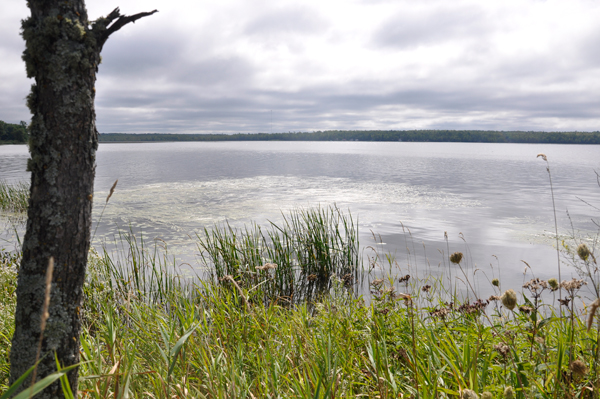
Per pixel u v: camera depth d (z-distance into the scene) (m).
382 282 4.55
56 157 1.80
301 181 27.38
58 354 1.86
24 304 1.83
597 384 2.12
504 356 2.52
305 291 7.72
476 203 17.86
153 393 2.61
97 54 1.94
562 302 2.81
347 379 2.91
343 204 17.27
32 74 1.82
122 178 28.92
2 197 16.67
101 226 12.46
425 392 2.30
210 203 17.33
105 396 2.13
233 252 7.54
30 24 1.78
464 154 80.06
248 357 3.37
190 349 3.19
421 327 3.58
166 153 83.75
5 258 6.69
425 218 14.29
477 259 9.19
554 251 9.73
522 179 29.61
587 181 28.39
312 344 3.48
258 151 97.06
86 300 5.05
